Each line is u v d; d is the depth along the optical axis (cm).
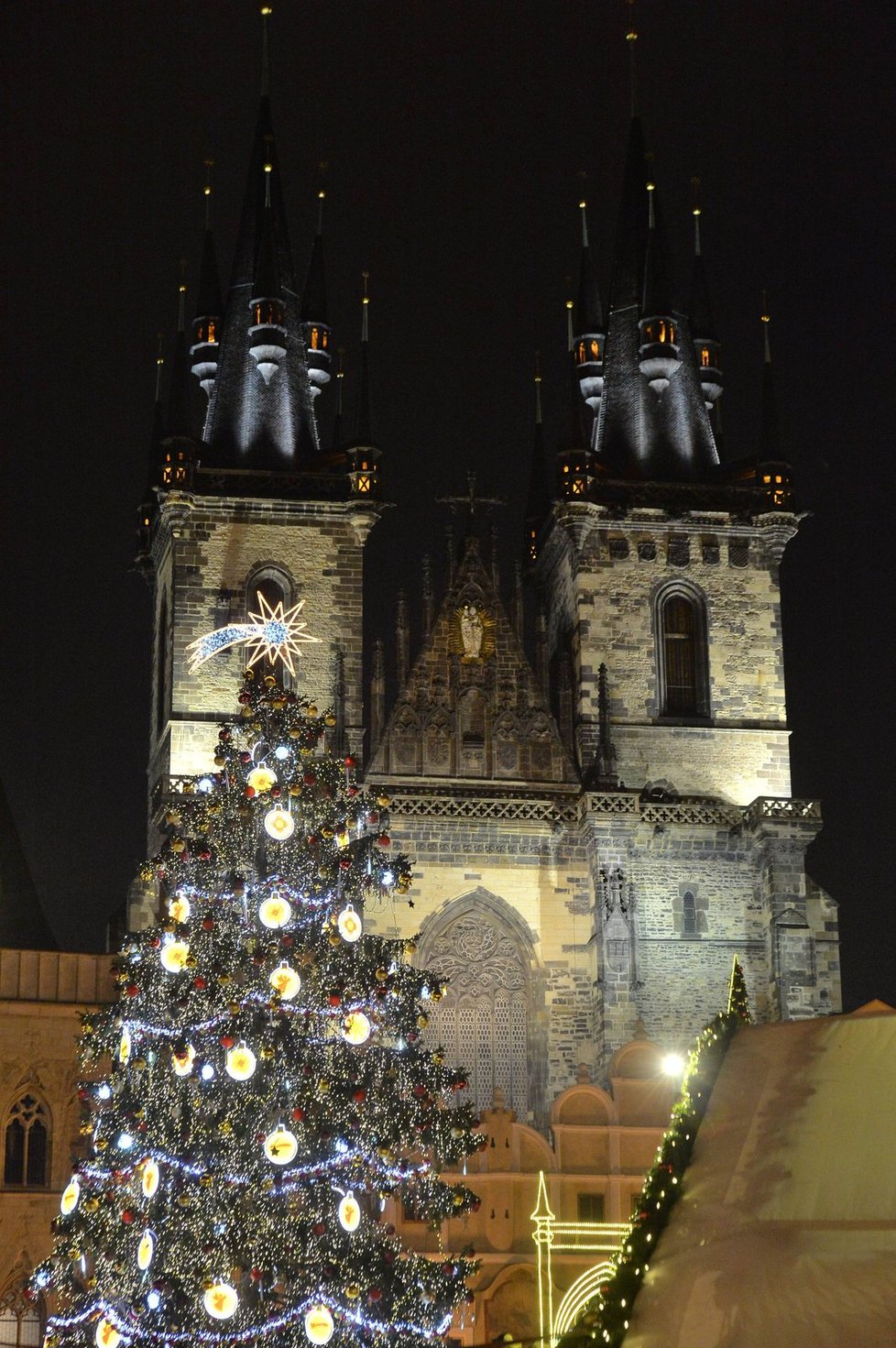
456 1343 6619
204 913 5291
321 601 8831
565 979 8469
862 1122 2580
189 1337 4962
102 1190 5272
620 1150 7306
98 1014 5534
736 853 8644
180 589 8744
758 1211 2577
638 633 8944
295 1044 5222
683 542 9088
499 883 8544
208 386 9581
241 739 6775
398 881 5612
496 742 8706
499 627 8894
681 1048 8356
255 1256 5034
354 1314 5053
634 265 9769
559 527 9169
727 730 8875
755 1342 2427
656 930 8500
